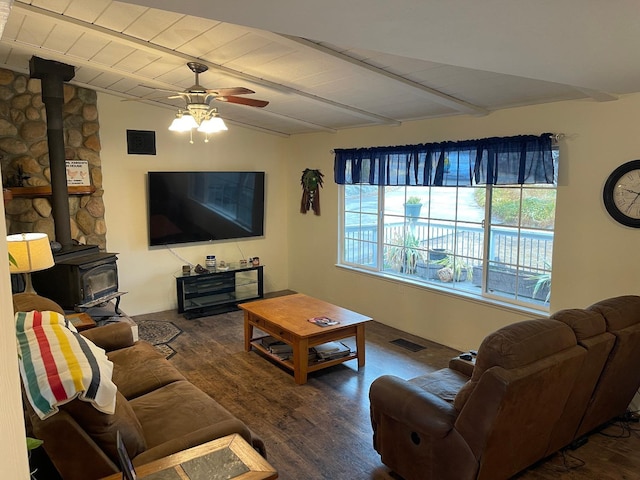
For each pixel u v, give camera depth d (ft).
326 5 5.54
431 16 5.86
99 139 17.84
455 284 16.06
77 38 11.90
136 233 19.11
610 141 11.30
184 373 13.79
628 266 11.19
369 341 16.30
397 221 17.85
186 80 14.58
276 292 23.09
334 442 10.23
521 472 9.00
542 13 5.68
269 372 13.82
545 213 13.24
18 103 16.22
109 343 11.28
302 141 21.53
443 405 7.93
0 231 1.80
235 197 21.04
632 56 7.57
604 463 9.29
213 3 5.54
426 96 12.52
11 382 1.90
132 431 6.75
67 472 6.13
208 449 6.42
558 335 7.76
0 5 2.04
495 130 13.75
